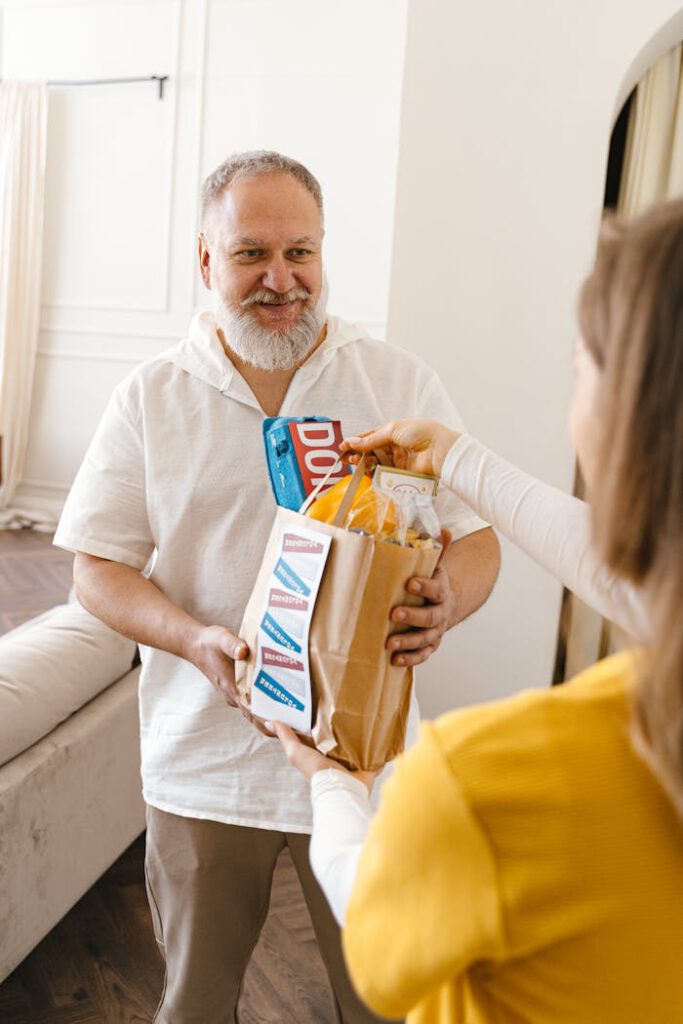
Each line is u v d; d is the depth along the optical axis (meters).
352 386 1.38
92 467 1.39
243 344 1.31
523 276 2.60
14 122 5.39
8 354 5.57
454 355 2.67
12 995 1.91
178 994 1.37
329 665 0.99
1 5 5.45
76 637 1.99
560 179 2.54
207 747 1.32
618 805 0.50
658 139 2.78
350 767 1.00
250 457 1.33
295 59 4.97
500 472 0.98
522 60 2.52
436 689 2.77
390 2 4.79
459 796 0.50
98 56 5.34
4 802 1.64
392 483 1.06
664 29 2.45
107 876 2.35
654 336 0.48
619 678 0.54
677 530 0.47
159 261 5.41
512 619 2.72
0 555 4.91
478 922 0.51
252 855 1.34
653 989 0.51
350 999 1.34
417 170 2.61
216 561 1.34
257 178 1.29
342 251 5.02
